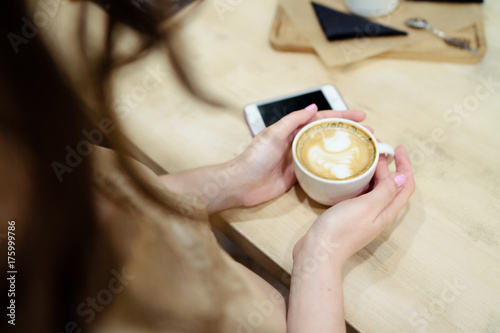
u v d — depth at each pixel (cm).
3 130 39
